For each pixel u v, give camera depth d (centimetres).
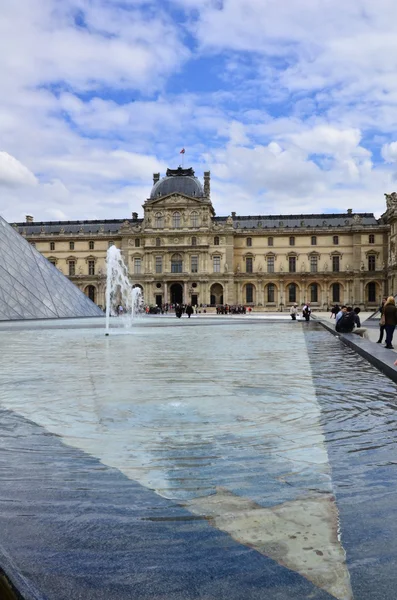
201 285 14938
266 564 525
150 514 636
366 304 14850
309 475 763
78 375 1691
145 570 515
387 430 1004
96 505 662
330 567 517
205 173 15788
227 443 916
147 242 15112
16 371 1788
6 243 6209
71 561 531
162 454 855
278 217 16000
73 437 952
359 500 675
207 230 14850
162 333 3994
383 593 474
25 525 608
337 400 1279
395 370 1557
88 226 16600
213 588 484
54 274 6856
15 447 895
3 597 429
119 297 15362
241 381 1566
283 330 4456
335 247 15112
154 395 1343
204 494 695
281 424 1047
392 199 13038
